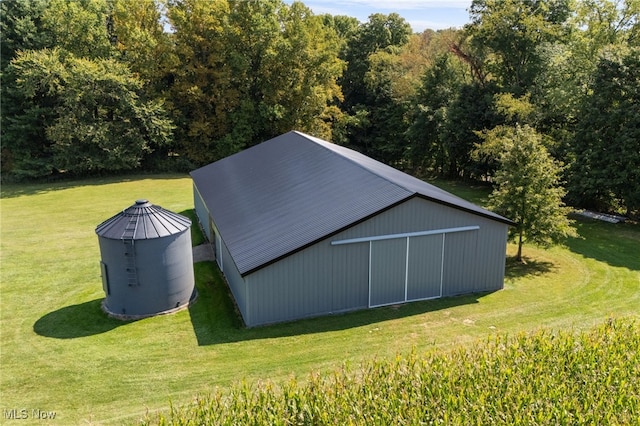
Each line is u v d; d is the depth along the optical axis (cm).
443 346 1225
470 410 700
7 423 920
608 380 754
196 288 1642
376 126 4638
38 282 1720
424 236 1494
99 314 1438
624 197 2452
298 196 1727
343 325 1354
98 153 3778
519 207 1847
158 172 4134
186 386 1048
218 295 1581
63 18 3803
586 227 2445
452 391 733
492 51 3528
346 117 4438
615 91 2477
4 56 3753
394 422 671
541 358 826
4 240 2256
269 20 4062
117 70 3712
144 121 3772
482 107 3456
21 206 2969
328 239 1370
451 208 1509
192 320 1395
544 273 1816
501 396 728
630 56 2431
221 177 2397
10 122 3703
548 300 1548
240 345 1238
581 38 3128
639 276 1775
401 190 1473
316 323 1366
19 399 1005
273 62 4097
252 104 4131
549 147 2758
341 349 1213
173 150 4300
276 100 4184
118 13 3931
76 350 1219
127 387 1046
